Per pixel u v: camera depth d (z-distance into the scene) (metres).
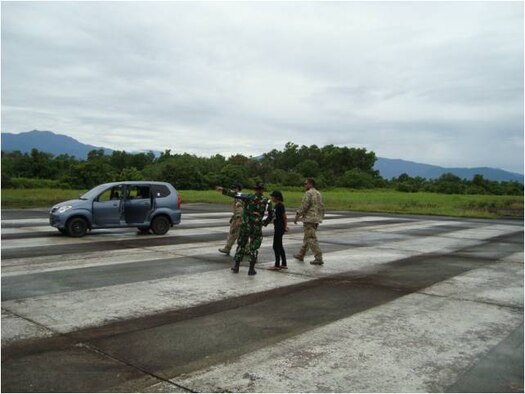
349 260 10.50
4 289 6.99
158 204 14.07
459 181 100.88
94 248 11.16
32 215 20.50
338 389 3.89
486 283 8.27
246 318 5.81
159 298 6.68
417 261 10.61
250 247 8.47
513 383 4.07
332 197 51.38
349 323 5.70
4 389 3.74
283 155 133.75
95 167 61.22
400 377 4.16
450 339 5.20
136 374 4.10
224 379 4.04
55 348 4.67
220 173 81.56
